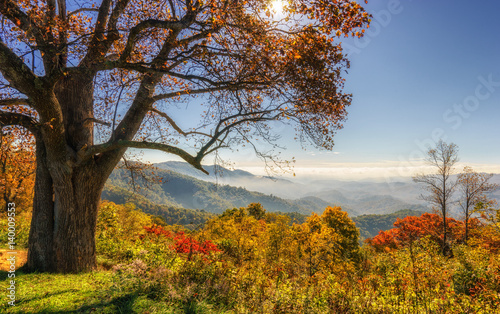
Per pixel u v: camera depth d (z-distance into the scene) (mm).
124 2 5805
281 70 4969
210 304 4062
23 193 16719
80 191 5660
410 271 5352
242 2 4672
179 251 5746
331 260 15664
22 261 6062
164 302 3807
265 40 4473
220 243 7496
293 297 4488
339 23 4418
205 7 4828
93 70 4762
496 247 11859
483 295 4863
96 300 3688
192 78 4773
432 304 4172
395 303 4379
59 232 5527
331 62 5016
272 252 12758
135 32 4414
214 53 4785
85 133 5867
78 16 5891
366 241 31359
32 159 6664
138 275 4457
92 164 5797
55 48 4281
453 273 6078
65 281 4660
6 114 4961
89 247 5871
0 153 5738
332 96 5219
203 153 5023
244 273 5402
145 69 4570
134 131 6410
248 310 4023
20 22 4227
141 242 8250
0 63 3842
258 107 6098
